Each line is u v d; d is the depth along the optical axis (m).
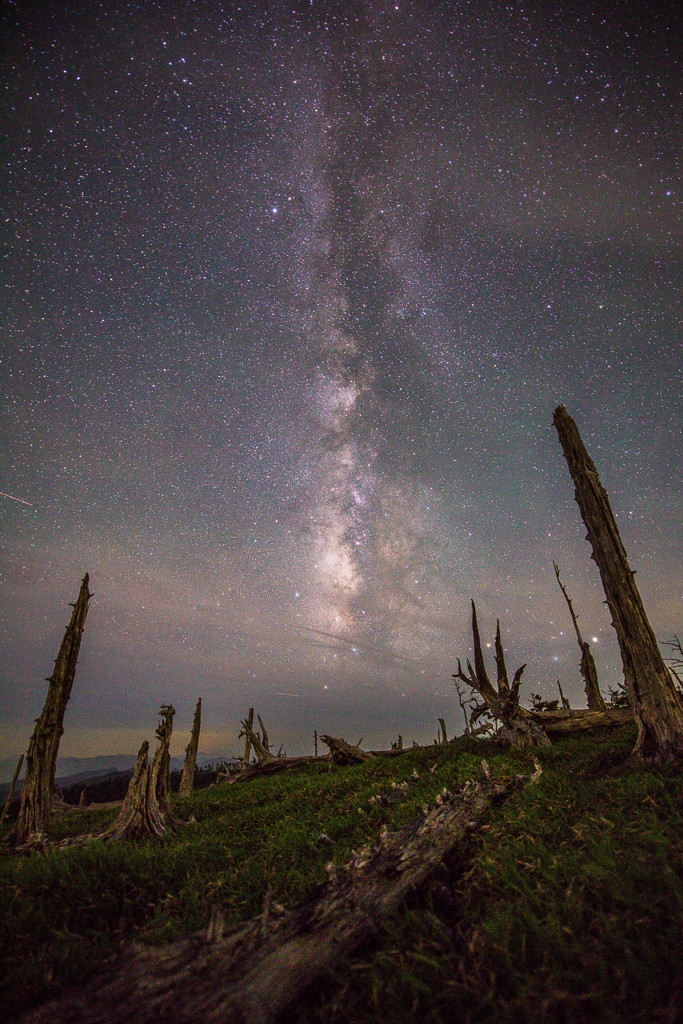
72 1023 2.90
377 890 4.31
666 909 3.60
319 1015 3.18
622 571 10.45
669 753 8.49
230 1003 2.96
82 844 10.76
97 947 4.69
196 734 24.36
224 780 27.61
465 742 17.58
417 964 3.54
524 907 3.93
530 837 5.49
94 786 53.69
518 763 11.65
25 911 5.41
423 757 16.03
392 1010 3.11
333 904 4.05
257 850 8.03
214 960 3.43
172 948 3.64
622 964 3.03
